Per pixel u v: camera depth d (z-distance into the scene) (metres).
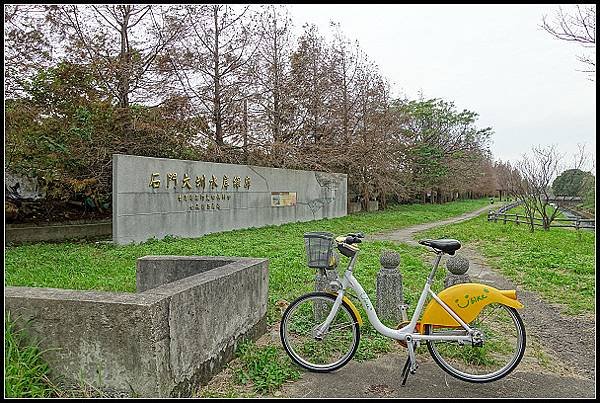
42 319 3.40
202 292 3.87
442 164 40.84
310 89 24.92
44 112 14.19
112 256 10.55
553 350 5.13
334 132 27.22
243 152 21.14
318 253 4.57
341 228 19.97
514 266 10.55
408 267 9.87
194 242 13.13
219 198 16.34
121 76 15.80
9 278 7.75
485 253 13.16
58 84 14.13
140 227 13.08
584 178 27.83
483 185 66.88
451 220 28.75
